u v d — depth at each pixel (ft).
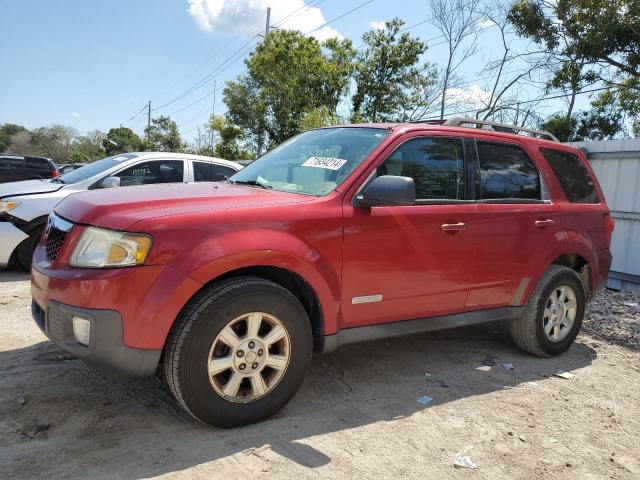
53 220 11.39
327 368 14.02
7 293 19.71
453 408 12.24
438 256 12.96
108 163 25.54
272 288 10.41
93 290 9.30
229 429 10.44
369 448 10.16
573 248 16.10
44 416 10.51
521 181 15.34
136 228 9.46
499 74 54.03
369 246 11.78
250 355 10.32
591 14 43.09
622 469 10.12
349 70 108.47
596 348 17.56
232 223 10.17
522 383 14.07
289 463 9.42
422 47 105.60
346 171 12.19
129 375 9.67
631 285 29.14
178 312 9.59
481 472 9.67
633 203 29.04
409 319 12.98
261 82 114.42
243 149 122.83
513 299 15.02
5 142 286.05
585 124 63.46
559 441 11.02
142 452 9.45
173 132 188.85
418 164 13.12
